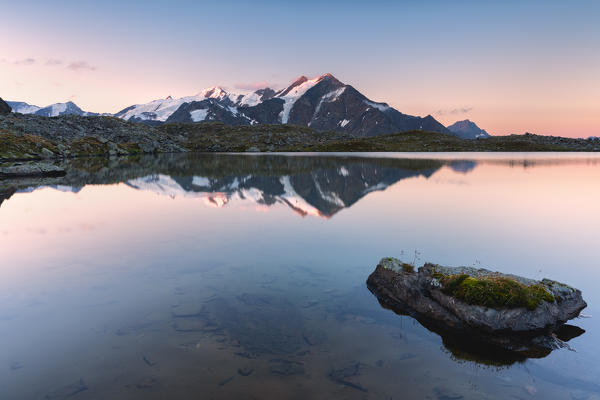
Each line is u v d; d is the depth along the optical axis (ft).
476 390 24.88
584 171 220.84
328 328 33.04
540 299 35.27
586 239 61.72
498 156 479.41
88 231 70.74
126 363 26.66
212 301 38.17
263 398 23.03
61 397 22.74
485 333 33.30
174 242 62.54
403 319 35.96
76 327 32.09
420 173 212.84
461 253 54.70
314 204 103.81
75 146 554.46
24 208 98.12
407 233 67.56
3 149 386.11
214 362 26.96
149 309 36.04
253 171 239.09
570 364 28.63
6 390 23.39
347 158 437.99
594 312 36.40
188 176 201.87
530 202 102.27
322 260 52.37
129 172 232.53
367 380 25.52
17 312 35.09
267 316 34.94
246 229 72.54
